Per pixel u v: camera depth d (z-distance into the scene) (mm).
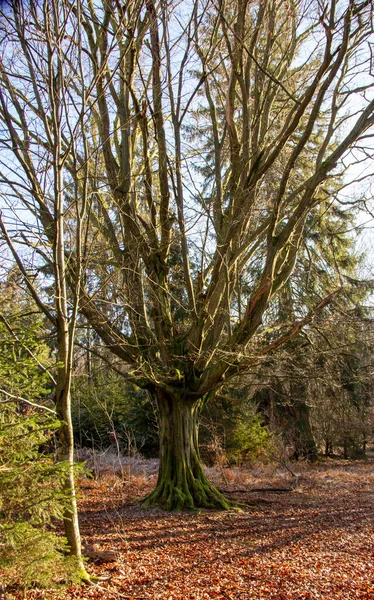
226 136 12484
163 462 11156
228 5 10539
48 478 4863
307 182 9633
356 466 21656
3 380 4895
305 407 21375
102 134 10359
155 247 11148
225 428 19078
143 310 10688
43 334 7996
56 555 4590
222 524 9484
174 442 11094
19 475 4680
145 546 7859
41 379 5156
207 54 9719
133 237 10516
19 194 6328
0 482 4566
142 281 10711
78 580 5082
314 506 11695
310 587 6098
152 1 8711
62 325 5668
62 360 5609
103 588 5773
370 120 9234
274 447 19234
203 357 10539
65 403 5664
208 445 18438
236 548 7836
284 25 11148
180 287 12789
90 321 10039
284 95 12086
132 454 17750
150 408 18219
